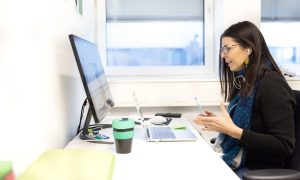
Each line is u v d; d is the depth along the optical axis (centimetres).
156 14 238
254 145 120
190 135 131
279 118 121
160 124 162
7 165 61
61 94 128
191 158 100
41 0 105
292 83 212
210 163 95
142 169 89
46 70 109
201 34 242
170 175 84
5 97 78
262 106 128
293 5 238
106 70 235
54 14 121
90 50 135
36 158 95
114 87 207
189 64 242
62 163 83
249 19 216
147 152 107
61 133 127
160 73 238
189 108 217
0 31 76
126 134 104
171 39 239
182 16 239
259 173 101
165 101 209
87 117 134
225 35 143
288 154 120
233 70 147
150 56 239
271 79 128
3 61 77
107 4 236
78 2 168
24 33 89
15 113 82
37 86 99
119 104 207
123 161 97
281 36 239
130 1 236
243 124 135
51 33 116
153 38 238
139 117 184
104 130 146
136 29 238
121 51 238
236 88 157
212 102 212
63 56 133
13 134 81
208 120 128
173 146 116
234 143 142
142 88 208
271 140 119
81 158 87
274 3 238
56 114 120
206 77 229
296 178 99
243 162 136
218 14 229
